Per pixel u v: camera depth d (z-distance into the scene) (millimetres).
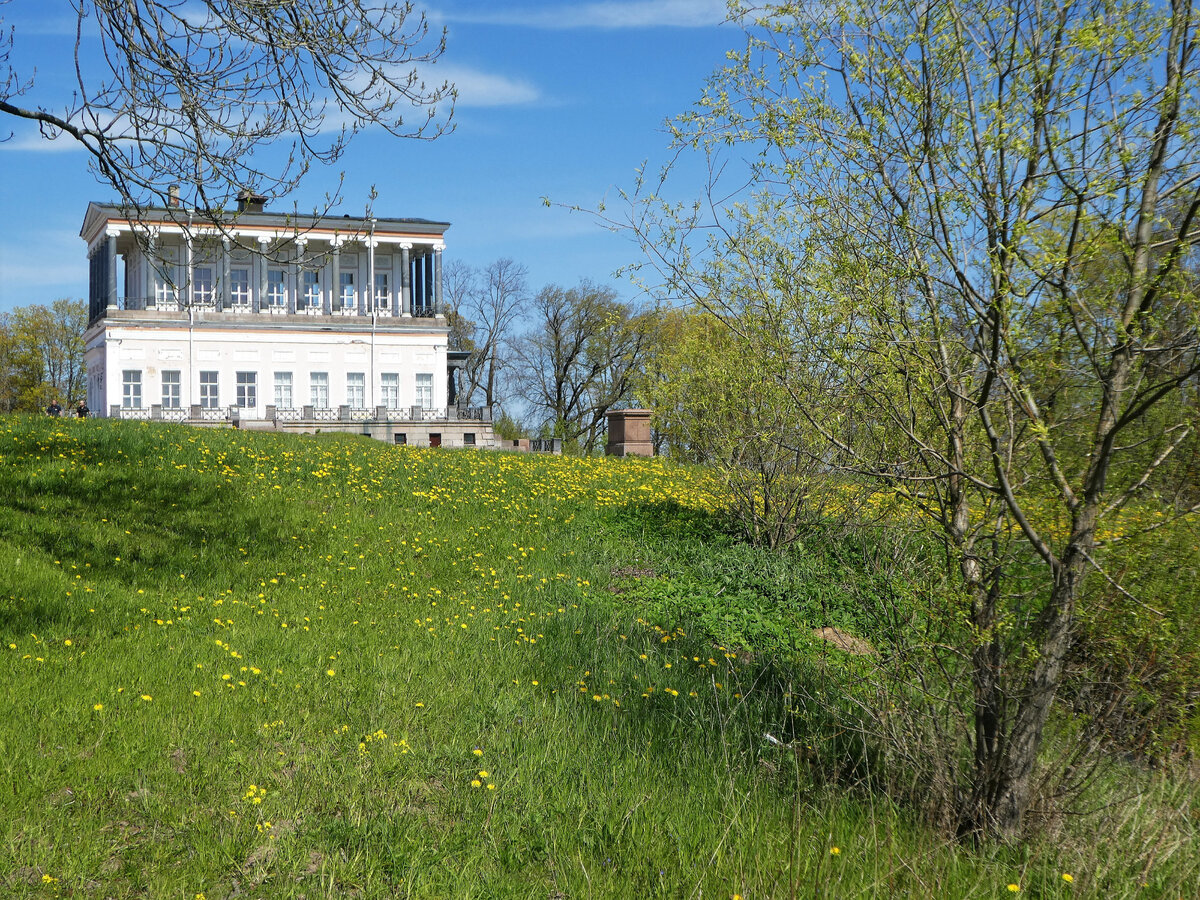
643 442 29891
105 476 13789
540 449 49938
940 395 4695
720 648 8250
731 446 11953
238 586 10266
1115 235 4164
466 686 6840
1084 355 4363
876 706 5172
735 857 4355
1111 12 4156
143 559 10844
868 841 4496
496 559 12141
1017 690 4457
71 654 7113
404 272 58312
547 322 64438
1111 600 4367
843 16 4637
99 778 4895
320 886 4035
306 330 55188
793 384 5562
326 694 6480
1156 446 4355
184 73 7492
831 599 9484
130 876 4043
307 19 7586
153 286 53375
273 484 14953
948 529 4672
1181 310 4172
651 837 4586
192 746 5398
